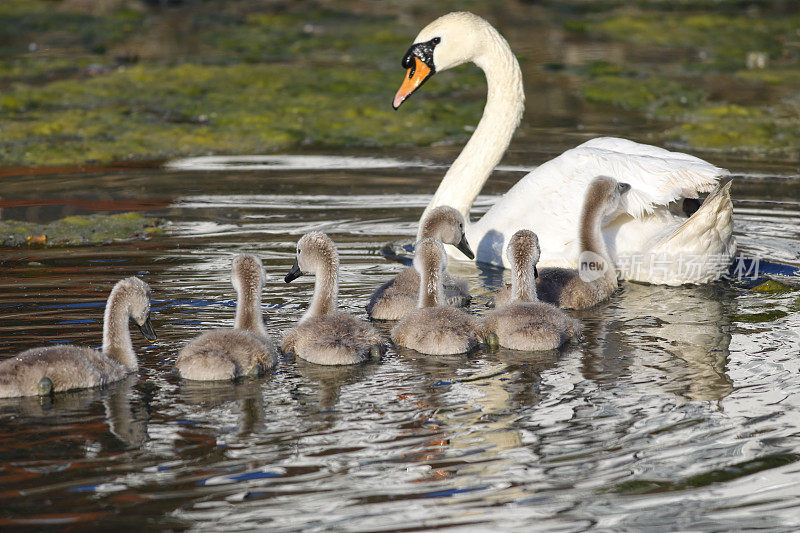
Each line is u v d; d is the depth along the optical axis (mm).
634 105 27734
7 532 7742
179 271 14859
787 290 14164
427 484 8508
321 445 9195
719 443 9219
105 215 18141
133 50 35031
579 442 9258
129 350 11102
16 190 19734
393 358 11734
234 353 10961
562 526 7965
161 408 10039
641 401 10188
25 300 13320
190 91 29094
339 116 26641
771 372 10992
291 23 40375
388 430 9531
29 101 27578
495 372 11148
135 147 23312
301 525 7902
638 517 8086
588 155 15570
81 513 8008
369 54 34688
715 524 8008
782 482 8578
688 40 37250
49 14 41281
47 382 10211
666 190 14719
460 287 13828
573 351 11852
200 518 7977
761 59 33688
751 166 21562
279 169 21719
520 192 15883
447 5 44125
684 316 13117
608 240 14742
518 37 37906
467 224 16828
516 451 9070
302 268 12844
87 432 9438
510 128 17547
